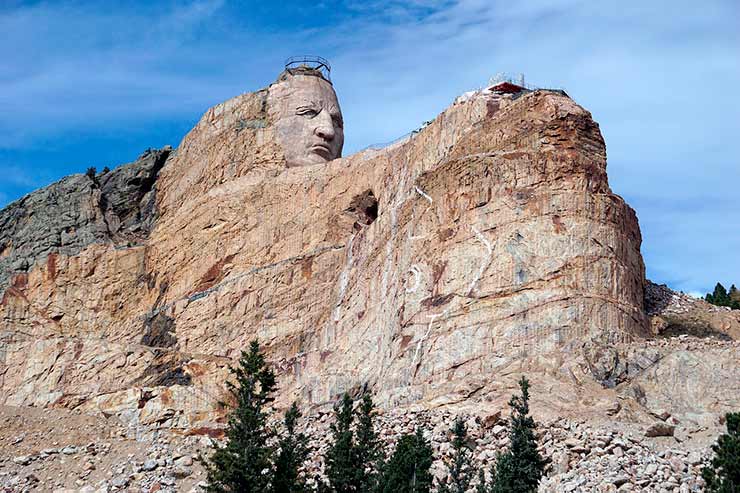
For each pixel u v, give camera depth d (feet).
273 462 171.22
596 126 195.83
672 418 170.91
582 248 185.47
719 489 144.97
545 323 180.96
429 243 193.77
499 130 197.98
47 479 195.31
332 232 223.10
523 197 189.06
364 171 223.30
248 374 171.42
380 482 155.33
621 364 178.19
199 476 188.96
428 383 182.60
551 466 159.74
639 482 154.20
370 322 203.51
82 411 217.36
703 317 199.11
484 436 168.55
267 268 225.97
